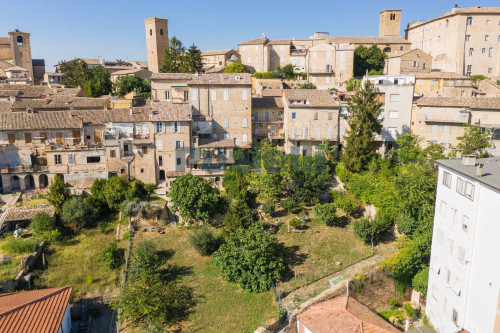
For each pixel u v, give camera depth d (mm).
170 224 56938
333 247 51188
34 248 49594
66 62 150000
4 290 41875
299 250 50625
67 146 65062
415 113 72625
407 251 44844
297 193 60406
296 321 38469
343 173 65500
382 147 73375
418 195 48812
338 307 37781
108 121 66688
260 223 50469
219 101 73562
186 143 67625
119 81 111312
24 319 33750
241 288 43781
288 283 44000
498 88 93500
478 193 33500
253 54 116688
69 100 80750
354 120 67500
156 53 131625
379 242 52250
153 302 38875
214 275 45938
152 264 45188
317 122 72438
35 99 80812
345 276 44375
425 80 92438
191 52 104625
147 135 67750
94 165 66062
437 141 70062
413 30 132625
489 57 108812
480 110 67812
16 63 140875
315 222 57688
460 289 35875
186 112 68375
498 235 31094
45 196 62531
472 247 34281
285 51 115562
